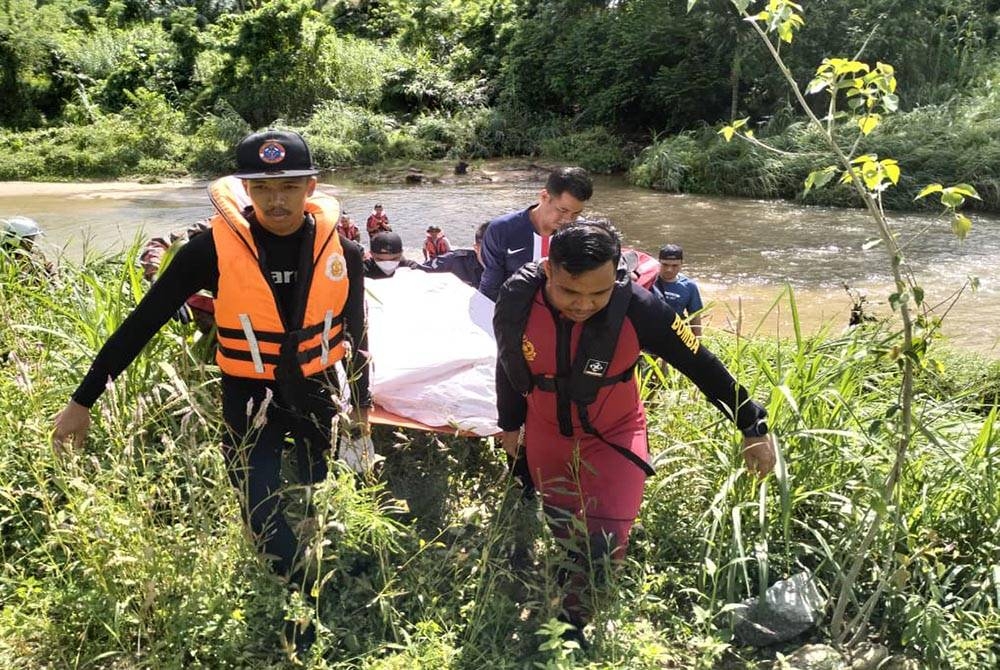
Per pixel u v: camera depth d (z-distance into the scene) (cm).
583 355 270
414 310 373
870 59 2514
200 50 3456
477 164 2759
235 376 286
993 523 323
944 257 1437
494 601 280
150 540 259
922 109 2338
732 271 1367
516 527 316
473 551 293
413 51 3738
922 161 2023
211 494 273
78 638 262
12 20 3309
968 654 278
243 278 271
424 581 284
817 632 297
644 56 2834
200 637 257
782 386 314
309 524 266
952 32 2814
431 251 1165
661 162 2345
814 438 337
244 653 250
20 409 339
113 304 376
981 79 2550
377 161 2845
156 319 275
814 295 1205
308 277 277
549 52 3189
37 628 257
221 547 279
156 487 276
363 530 285
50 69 3447
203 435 317
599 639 266
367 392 302
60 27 3828
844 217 1869
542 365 278
